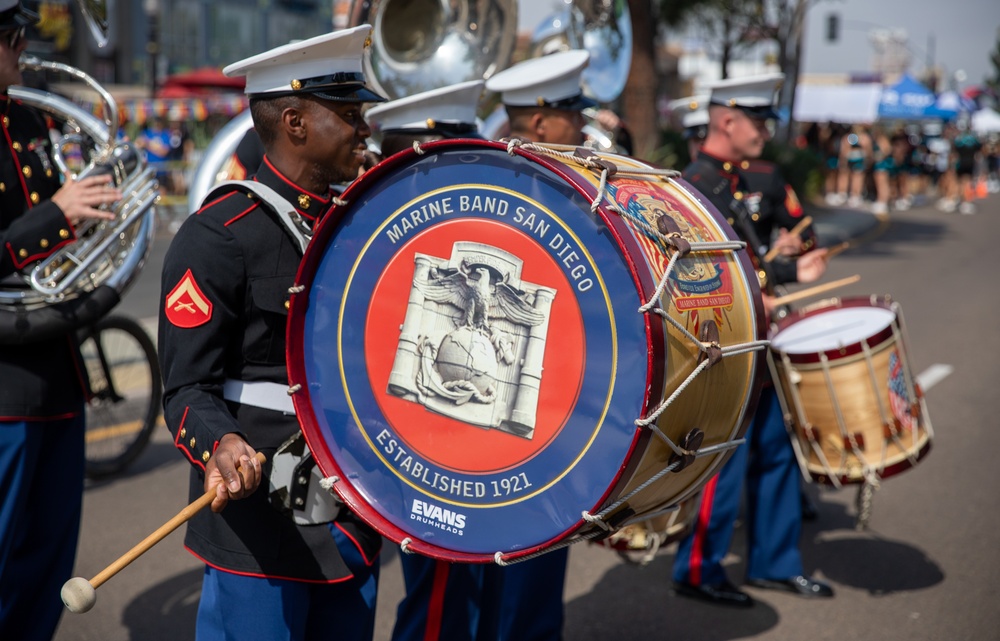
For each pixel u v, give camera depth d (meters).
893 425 3.57
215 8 29.22
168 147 16.72
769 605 3.84
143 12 25.97
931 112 26.84
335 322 2.10
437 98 3.13
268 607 2.15
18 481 2.76
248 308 2.13
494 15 4.16
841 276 12.45
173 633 3.57
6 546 2.73
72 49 23.55
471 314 1.95
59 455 2.92
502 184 1.91
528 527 1.90
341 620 2.26
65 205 2.79
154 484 5.08
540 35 5.76
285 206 2.14
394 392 2.04
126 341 5.41
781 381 3.70
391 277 2.04
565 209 1.84
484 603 2.68
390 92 4.04
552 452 1.87
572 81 3.31
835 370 3.56
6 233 2.75
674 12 19.94
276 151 2.21
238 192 2.17
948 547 4.38
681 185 2.16
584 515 1.82
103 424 5.24
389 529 2.05
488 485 1.94
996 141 34.03
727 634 3.61
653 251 1.84
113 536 4.39
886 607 3.81
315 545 2.15
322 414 2.12
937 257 14.42
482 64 4.16
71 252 3.04
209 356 2.09
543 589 2.88
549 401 1.87
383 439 2.06
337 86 2.14
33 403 2.80
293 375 2.11
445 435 1.99
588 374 1.83
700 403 1.93
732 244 2.06
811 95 22.95
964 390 6.96
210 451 1.96
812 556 4.30
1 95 2.88
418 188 2.00
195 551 2.22
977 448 5.71
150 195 3.25
